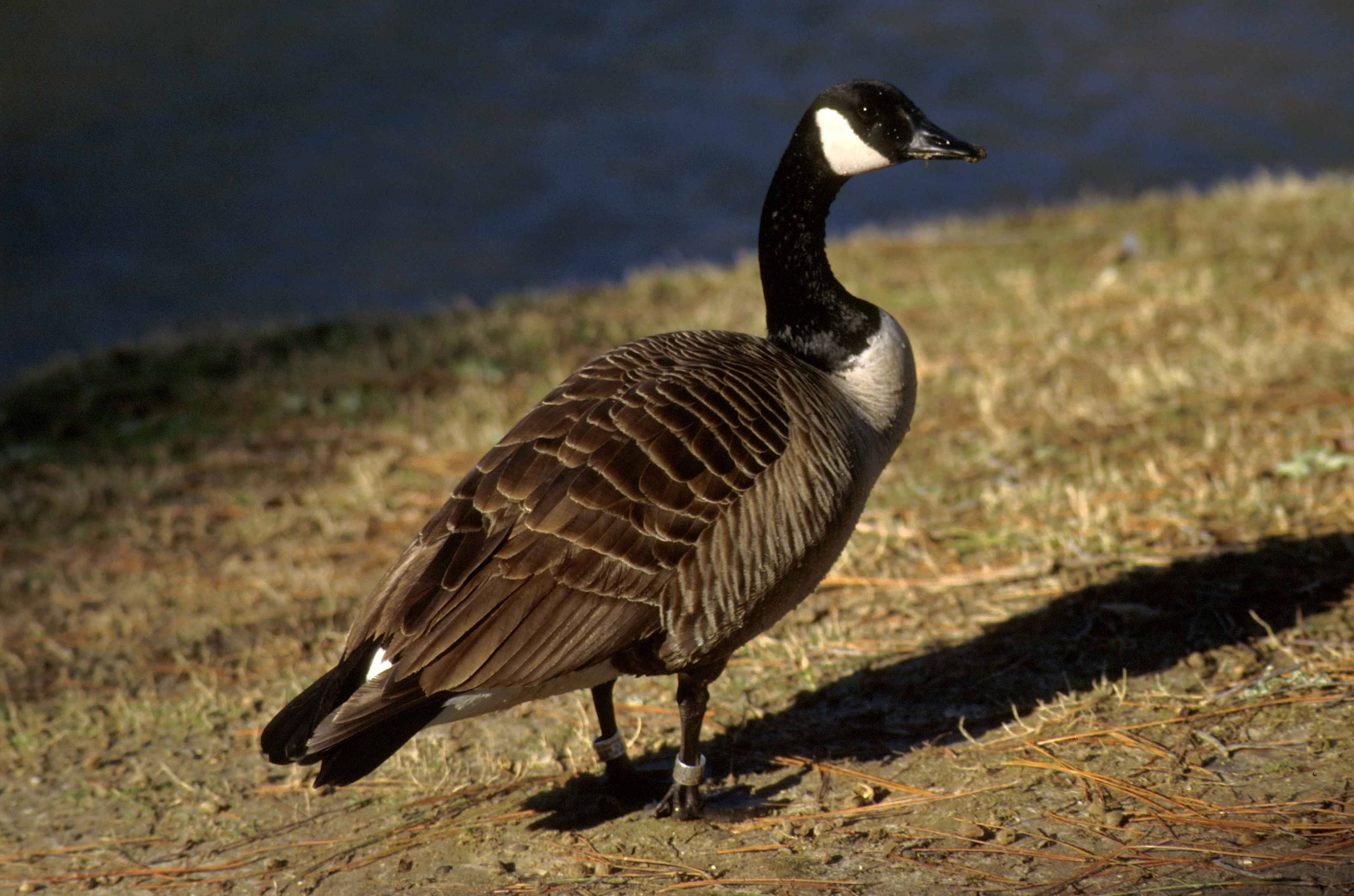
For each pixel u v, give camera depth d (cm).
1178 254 1744
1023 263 1814
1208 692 787
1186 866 628
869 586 996
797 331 780
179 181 4066
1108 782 710
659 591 653
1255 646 833
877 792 734
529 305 1905
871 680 866
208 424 1527
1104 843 656
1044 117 4375
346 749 614
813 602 980
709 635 668
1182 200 2116
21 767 886
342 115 4597
